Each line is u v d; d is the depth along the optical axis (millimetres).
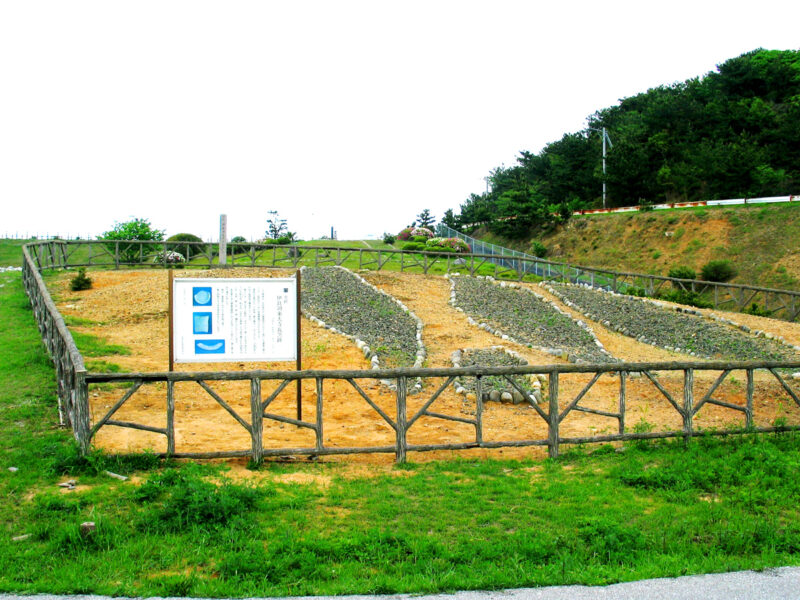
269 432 10320
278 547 5910
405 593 5289
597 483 8031
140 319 18750
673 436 9789
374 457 9328
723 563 5891
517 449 9961
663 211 60406
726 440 9875
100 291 22438
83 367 8289
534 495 7555
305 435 10234
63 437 9047
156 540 6070
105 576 5441
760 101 71188
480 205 79938
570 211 65938
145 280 23891
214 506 6527
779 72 76000
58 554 5797
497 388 13039
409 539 6184
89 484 7500
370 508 7023
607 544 6145
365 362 15227
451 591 5336
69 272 26750
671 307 25219
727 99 73938
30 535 6109
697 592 5352
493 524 6742
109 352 14867
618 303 25703
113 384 12641
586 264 59219
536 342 18594
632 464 8680
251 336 10047
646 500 7492
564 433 10945
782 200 55500
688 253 53688
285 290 10148
